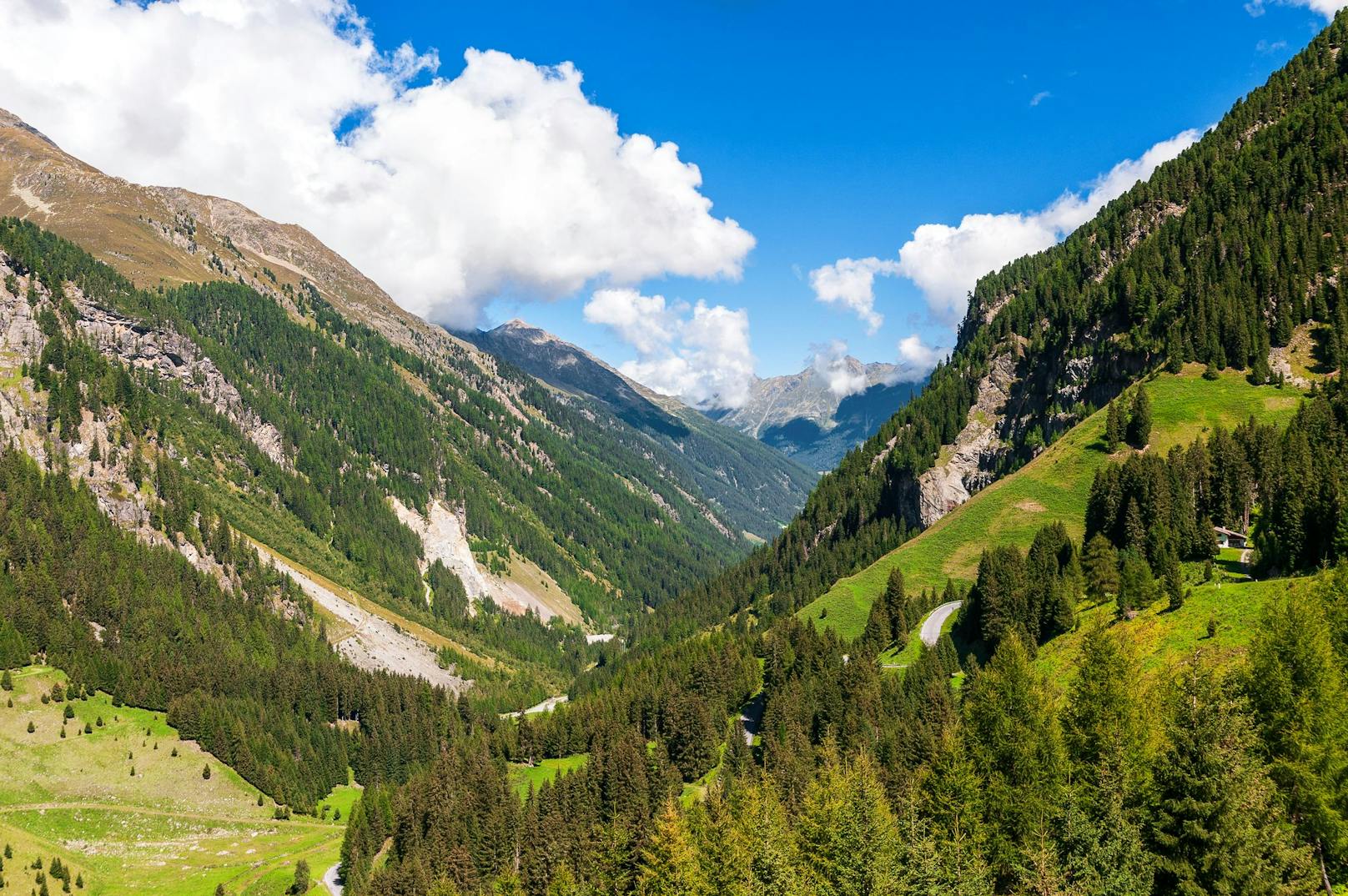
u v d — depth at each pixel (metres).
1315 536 107.81
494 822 126.38
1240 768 49.66
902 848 61.78
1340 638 70.56
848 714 121.88
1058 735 69.75
